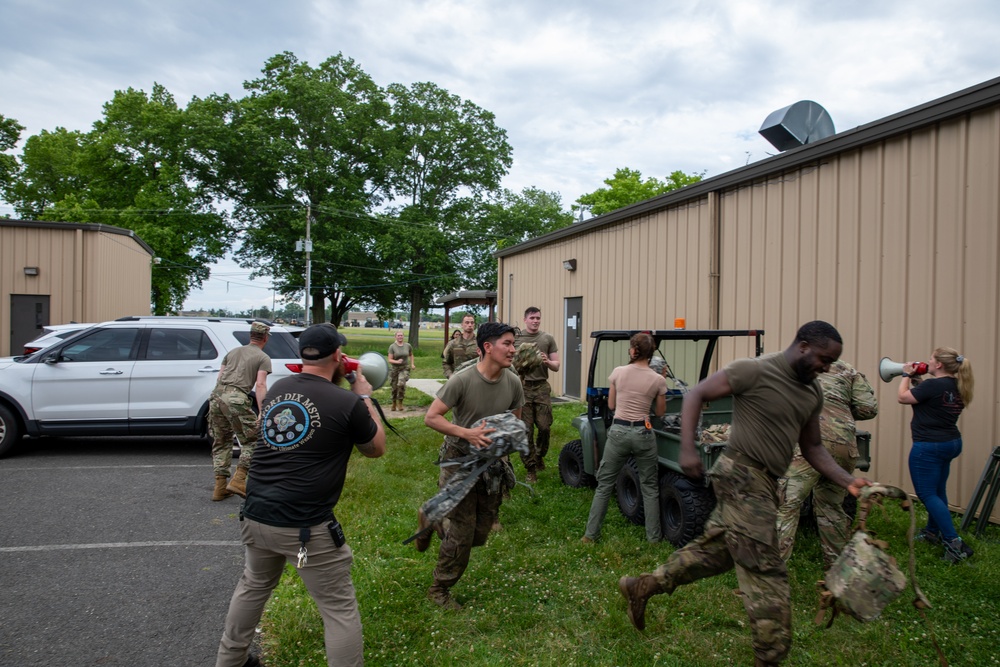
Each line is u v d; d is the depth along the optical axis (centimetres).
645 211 1013
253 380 601
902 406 596
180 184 3384
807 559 444
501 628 348
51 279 1550
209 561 450
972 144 544
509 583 405
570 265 1255
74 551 463
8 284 1527
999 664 318
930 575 423
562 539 488
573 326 1278
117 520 535
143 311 2266
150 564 441
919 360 584
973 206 542
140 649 326
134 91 3588
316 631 339
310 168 3503
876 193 627
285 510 258
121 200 3453
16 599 381
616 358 583
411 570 416
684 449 303
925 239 581
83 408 761
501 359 362
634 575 414
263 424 269
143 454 799
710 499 436
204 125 3334
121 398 768
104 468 717
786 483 403
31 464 732
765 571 285
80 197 3503
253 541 265
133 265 2045
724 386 298
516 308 1552
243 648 280
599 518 472
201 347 802
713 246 846
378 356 309
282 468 262
